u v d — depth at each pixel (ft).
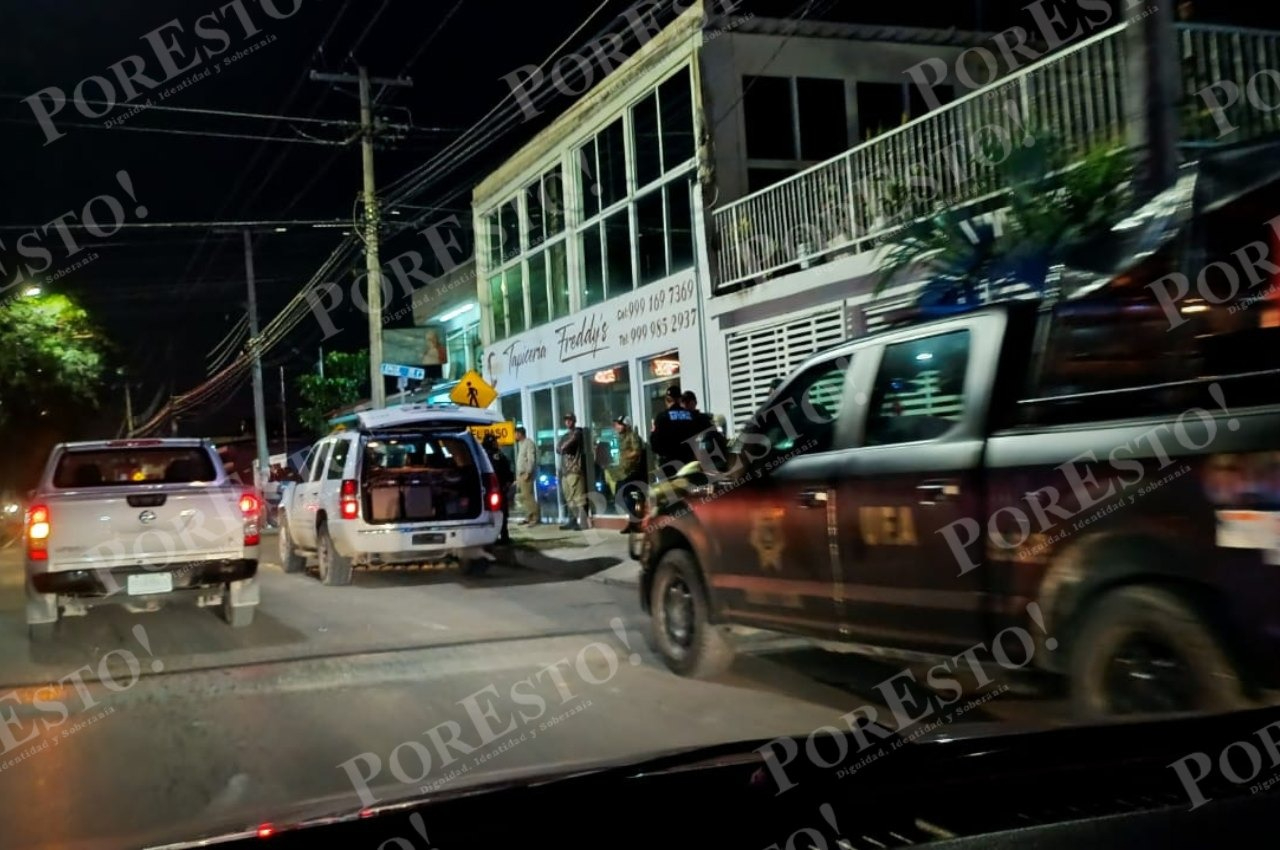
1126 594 15.23
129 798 17.89
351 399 134.41
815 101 55.98
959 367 18.80
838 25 56.29
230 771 19.40
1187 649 14.44
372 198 70.03
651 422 60.59
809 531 21.38
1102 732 11.95
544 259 75.25
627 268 63.26
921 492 18.71
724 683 24.88
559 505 72.08
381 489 43.27
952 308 27.09
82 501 31.89
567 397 72.43
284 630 34.30
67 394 104.63
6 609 41.75
